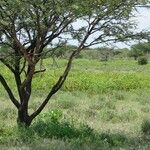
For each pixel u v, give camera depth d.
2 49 12.33
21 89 12.30
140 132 13.34
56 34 12.03
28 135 11.30
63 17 11.36
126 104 21.53
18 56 12.27
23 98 12.44
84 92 27.09
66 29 12.16
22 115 12.51
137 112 18.44
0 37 12.24
